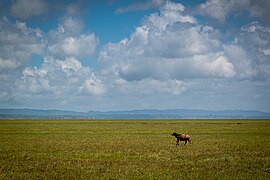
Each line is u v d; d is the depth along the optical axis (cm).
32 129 8575
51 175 2550
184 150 4003
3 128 9012
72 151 3859
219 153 3741
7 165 2939
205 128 9225
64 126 10531
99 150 3953
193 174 2595
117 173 2623
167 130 8244
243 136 6228
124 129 8750
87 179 2420
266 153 3744
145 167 2872
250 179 2433
